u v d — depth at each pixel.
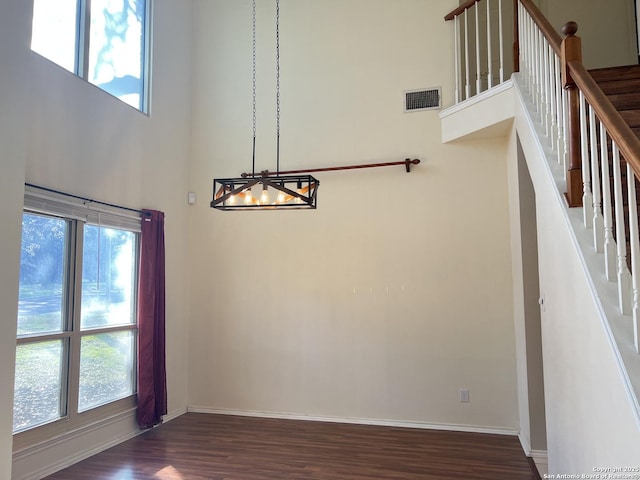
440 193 4.69
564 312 2.39
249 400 5.01
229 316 5.15
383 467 3.55
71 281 3.76
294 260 5.03
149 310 4.46
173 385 4.97
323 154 5.05
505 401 4.37
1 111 2.70
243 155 5.28
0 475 2.59
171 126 5.09
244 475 3.41
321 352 4.86
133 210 4.40
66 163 3.66
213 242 5.27
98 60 4.13
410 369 4.62
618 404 1.63
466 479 3.33
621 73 3.63
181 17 5.35
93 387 3.98
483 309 4.48
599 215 2.07
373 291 4.78
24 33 2.87
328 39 5.16
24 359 3.36
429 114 4.79
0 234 2.67
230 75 5.42
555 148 2.76
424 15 4.90
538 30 3.15
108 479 3.35
